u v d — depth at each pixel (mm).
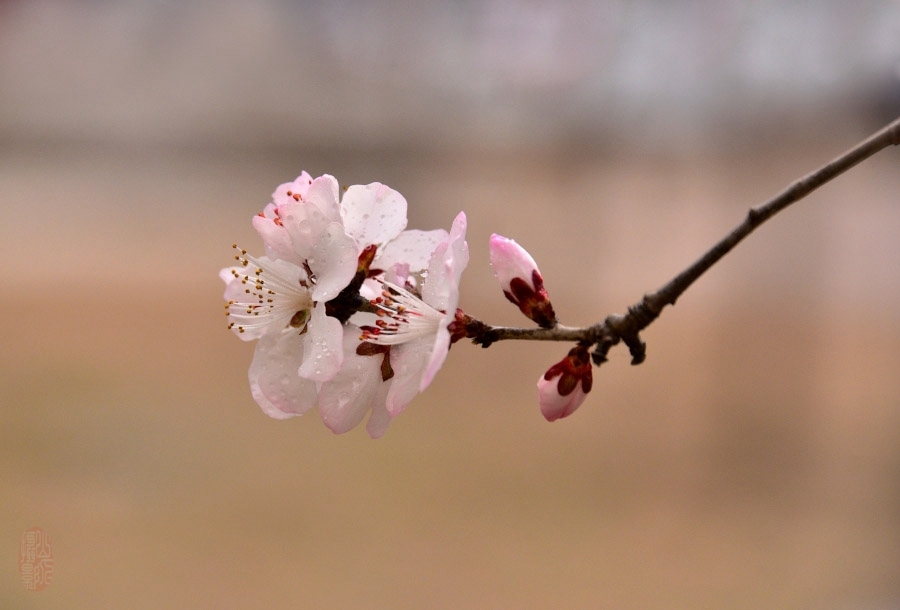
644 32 1001
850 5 870
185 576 732
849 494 888
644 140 1137
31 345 1194
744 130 1028
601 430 1020
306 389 383
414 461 964
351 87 1215
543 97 1116
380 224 388
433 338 380
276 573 744
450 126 1208
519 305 383
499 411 1073
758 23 924
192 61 1279
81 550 763
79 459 898
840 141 1000
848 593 734
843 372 1133
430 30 1129
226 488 882
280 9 1188
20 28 1274
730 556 795
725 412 1037
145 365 1139
